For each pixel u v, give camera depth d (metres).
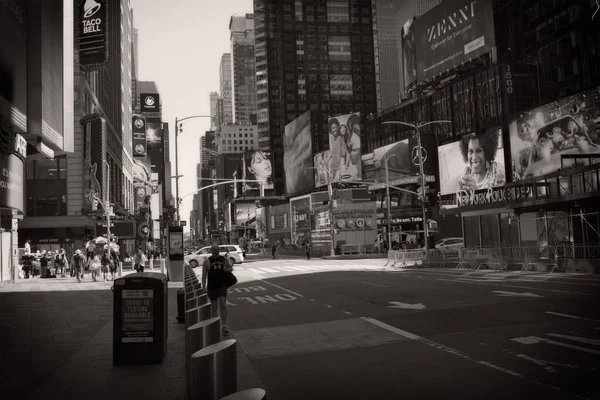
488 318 12.79
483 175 63.81
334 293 20.38
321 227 68.31
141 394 6.88
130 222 45.47
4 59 20.14
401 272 32.19
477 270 32.03
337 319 13.78
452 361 8.75
